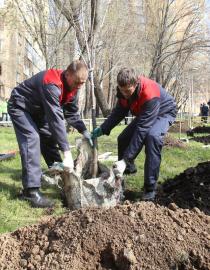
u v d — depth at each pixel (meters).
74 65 4.88
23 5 20.55
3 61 45.44
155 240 2.99
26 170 5.16
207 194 5.07
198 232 3.14
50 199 5.30
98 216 3.21
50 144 5.79
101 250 2.99
